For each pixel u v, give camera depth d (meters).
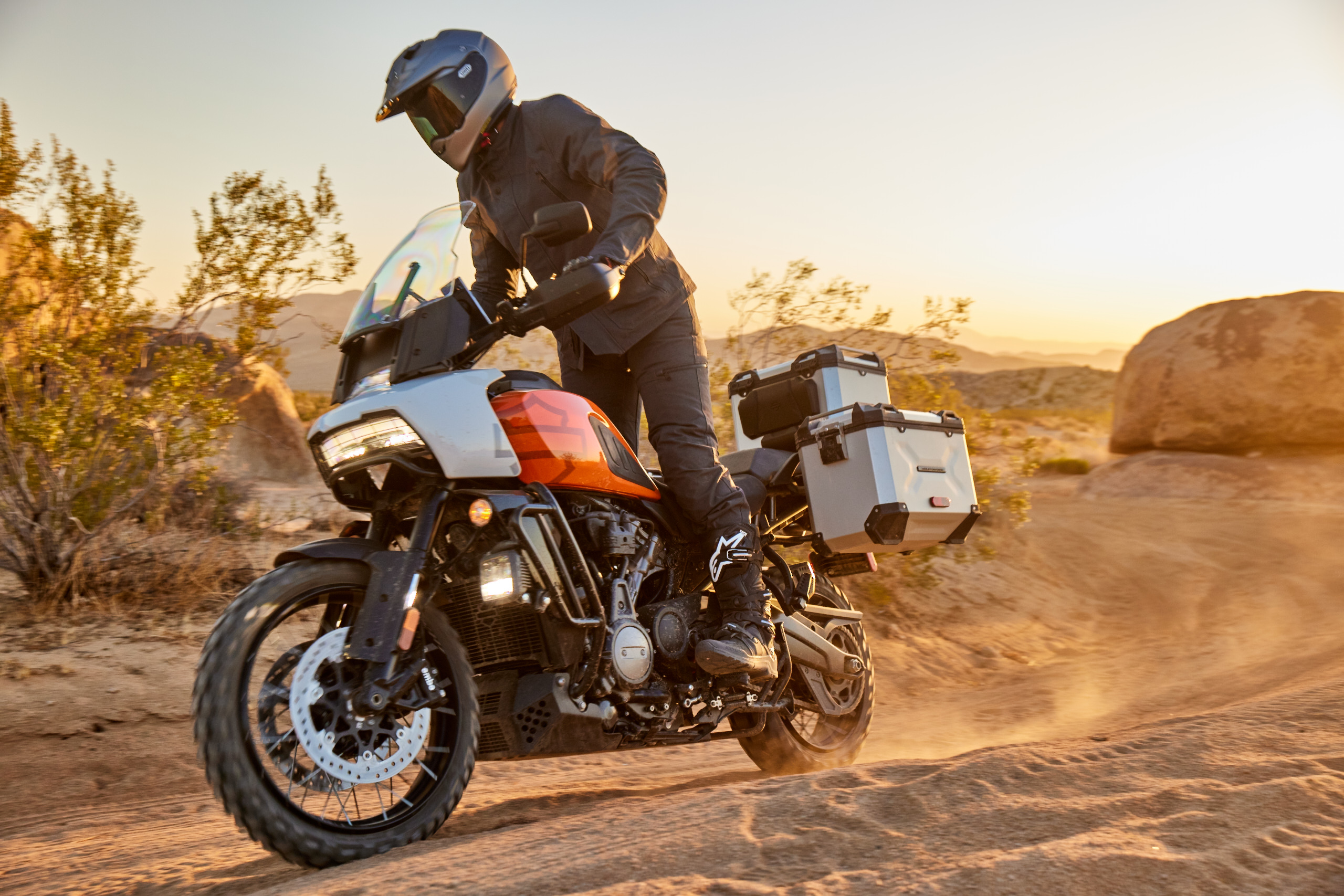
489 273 3.85
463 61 3.34
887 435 4.10
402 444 2.94
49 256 6.35
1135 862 1.96
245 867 2.93
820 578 4.63
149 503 7.06
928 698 7.67
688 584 3.76
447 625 3.02
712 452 3.66
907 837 2.22
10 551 6.23
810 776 2.72
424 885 2.24
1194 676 7.08
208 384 6.89
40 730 4.88
